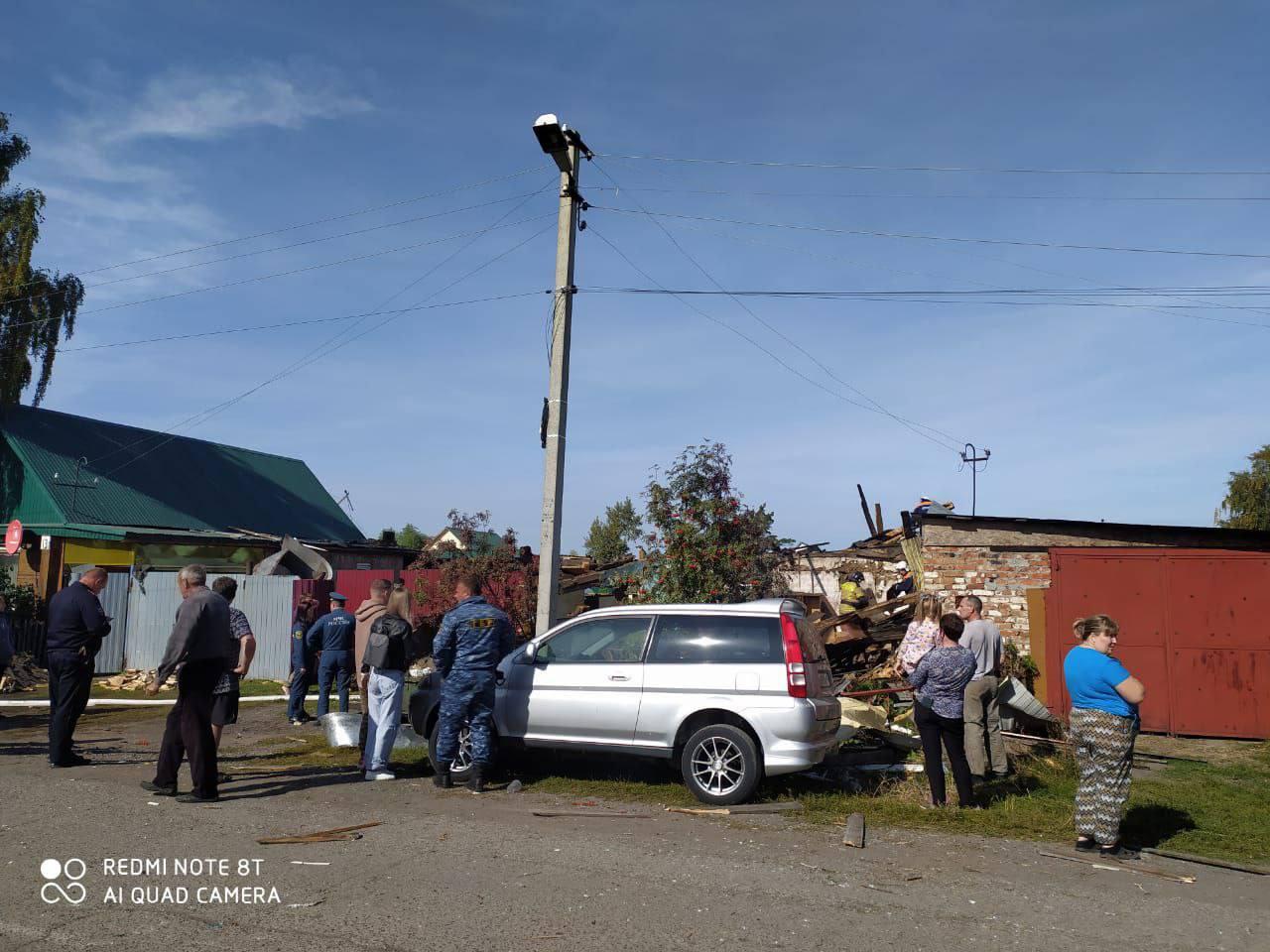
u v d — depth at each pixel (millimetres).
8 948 4371
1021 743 10016
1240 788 8992
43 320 28125
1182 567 12656
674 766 8898
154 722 12406
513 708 8578
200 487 31984
